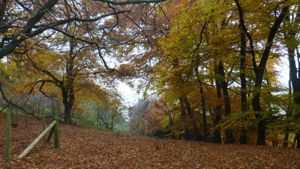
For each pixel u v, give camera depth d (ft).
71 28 53.93
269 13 55.72
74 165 35.40
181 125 83.71
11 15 43.29
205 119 79.00
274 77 85.40
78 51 83.92
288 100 61.05
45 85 103.71
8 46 37.19
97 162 37.52
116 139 60.54
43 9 38.09
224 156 43.60
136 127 154.20
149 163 38.52
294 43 58.59
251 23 58.18
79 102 114.83
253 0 53.67
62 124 90.43
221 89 76.89
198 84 66.95
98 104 121.29
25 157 37.11
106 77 91.15
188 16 53.52
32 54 64.90
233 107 78.95
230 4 54.49
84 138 58.13
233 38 59.93
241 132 69.26
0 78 81.05
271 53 63.77
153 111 119.03
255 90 59.72
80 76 95.35
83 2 47.55
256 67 60.80
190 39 57.36
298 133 61.93
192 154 45.11
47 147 44.24
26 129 63.36
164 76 65.51
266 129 66.44
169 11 57.57
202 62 62.44
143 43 69.15
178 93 66.69
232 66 71.26
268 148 52.90
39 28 39.29
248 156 43.37
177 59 61.98
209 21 56.13
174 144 56.24
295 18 59.06
